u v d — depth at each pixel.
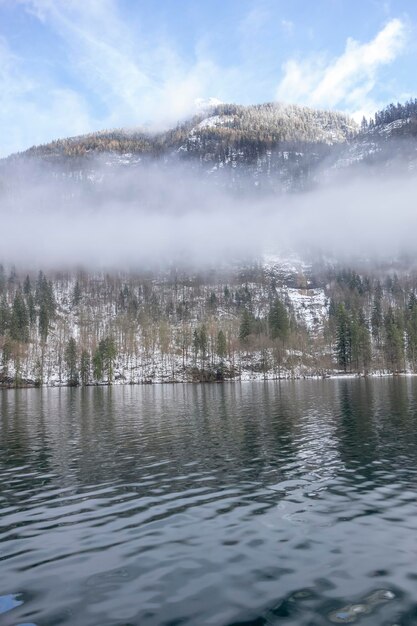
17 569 13.65
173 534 16.30
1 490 22.91
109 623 10.54
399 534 15.66
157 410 62.31
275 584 12.30
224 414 54.84
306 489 21.64
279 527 16.70
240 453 30.92
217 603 11.37
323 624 10.30
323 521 17.19
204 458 29.62
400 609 10.85
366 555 14.03
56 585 12.55
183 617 10.73
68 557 14.47
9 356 141.75
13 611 11.16
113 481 24.28
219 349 147.88
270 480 23.53
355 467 25.78
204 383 136.62
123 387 126.50
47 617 10.84
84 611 11.11
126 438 38.91
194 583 12.48
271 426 43.25
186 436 38.97
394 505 18.83
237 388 107.75
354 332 153.12
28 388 130.50
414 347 153.62
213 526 17.02
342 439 34.81
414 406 56.06
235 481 23.56
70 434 41.97
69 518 18.38
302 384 115.19
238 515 18.17
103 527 17.23
